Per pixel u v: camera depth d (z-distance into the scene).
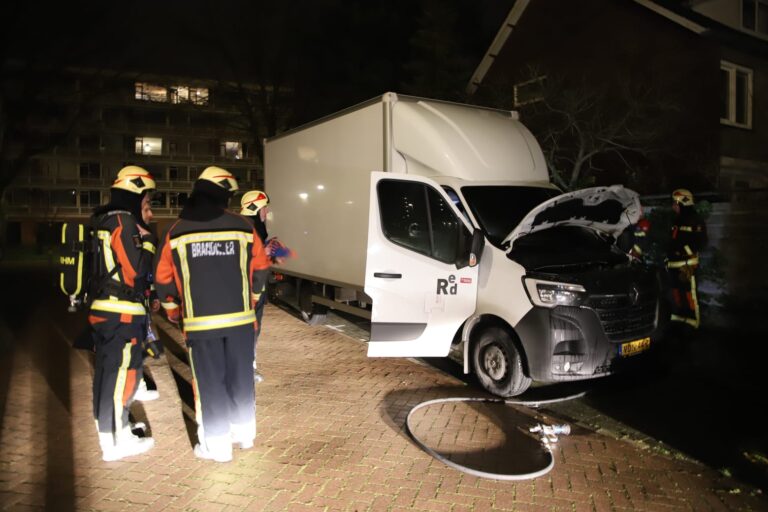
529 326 5.24
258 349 7.50
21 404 5.36
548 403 5.51
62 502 3.63
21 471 4.03
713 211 8.34
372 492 3.78
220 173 4.09
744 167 14.12
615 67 14.34
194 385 4.12
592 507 3.66
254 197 6.25
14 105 19.81
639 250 8.02
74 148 46.78
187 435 4.65
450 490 3.82
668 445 4.59
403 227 5.99
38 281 17.52
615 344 5.32
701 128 12.97
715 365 6.62
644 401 5.60
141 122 48.00
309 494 3.75
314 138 7.94
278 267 9.19
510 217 5.95
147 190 4.31
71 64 19.61
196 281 3.94
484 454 4.42
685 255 7.55
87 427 4.81
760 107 14.36
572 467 4.20
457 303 5.80
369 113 6.68
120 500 3.66
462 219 5.69
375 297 5.83
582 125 12.79
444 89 16.39
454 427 4.92
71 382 6.04
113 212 4.11
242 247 4.07
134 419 4.98
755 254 7.91
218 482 3.89
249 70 21.05
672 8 13.48
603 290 5.29
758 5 16.08
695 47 13.05
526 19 16.27
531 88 14.38
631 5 13.99
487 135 6.47
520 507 3.64
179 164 49.47
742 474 4.12
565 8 15.35
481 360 5.81
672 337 7.61
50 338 8.28
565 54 15.39
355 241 6.93
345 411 5.24
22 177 45.91
